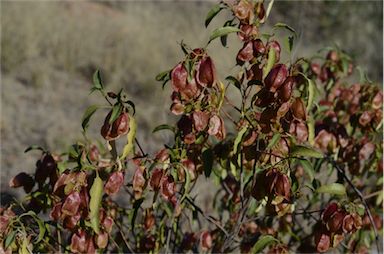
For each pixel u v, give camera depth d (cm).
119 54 1044
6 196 479
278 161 271
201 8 1586
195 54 251
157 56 1065
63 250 324
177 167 269
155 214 373
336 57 392
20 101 841
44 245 304
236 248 375
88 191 261
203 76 248
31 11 1132
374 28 1420
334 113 371
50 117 799
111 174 256
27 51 989
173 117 548
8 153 657
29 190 322
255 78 267
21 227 264
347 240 390
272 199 259
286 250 310
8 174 598
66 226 264
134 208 283
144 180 266
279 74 252
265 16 271
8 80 909
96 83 251
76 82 977
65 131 742
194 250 356
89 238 282
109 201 341
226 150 318
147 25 1306
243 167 309
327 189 280
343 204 282
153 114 830
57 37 1063
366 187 409
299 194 288
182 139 276
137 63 1030
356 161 354
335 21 1465
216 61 968
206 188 466
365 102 356
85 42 1070
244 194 321
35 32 1060
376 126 348
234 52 1072
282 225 360
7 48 970
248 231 355
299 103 257
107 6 1520
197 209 325
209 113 260
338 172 340
